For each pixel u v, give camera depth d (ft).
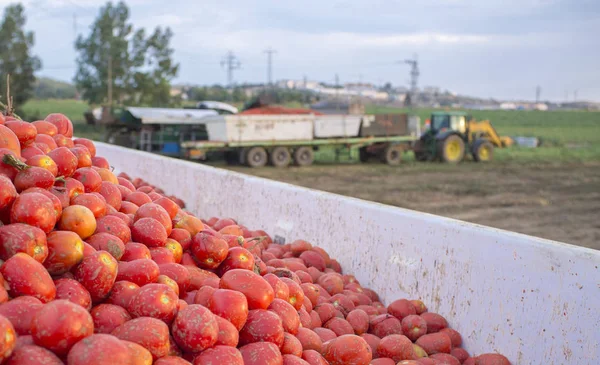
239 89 380.99
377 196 58.85
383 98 542.57
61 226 10.85
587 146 158.51
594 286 12.66
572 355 12.98
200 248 12.53
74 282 9.76
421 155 101.55
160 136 87.92
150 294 9.68
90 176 13.00
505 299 14.47
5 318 7.72
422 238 16.93
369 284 18.80
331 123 90.58
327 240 20.71
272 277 12.55
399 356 13.52
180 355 9.56
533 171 87.71
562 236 41.73
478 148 99.30
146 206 12.91
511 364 14.19
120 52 208.03
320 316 14.48
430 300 16.51
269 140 85.40
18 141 12.07
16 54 200.03
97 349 7.90
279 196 23.18
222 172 27.12
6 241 9.52
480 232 15.25
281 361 10.40
